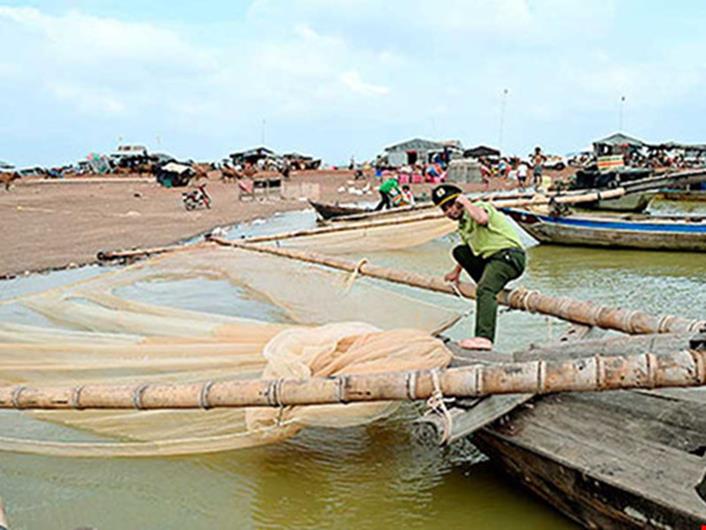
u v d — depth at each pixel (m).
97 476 6.58
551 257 18.78
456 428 5.48
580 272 16.64
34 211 33.53
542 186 37.97
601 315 7.47
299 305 11.01
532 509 5.70
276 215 33.09
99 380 7.59
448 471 6.41
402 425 7.38
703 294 14.04
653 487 4.50
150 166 87.94
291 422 6.66
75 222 28.23
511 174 61.66
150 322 9.01
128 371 7.66
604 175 34.22
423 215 15.97
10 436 7.37
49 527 5.79
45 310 10.06
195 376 7.46
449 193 7.57
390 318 10.19
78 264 17.64
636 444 4.99
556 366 5.21
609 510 4.80
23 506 6.10
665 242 18.48
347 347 6.76
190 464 6.76
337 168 101.62
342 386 5.88
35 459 6.88
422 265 17.38
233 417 6.95
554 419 5.50
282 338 7.16
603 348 6.05
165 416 7.12
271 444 7.00
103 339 8.34
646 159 68.62
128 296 12.31
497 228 7.46
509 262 7.38
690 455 4.75
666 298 13.77
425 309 10.45
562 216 19.75
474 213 7.36
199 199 35.97
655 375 4.81
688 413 5.19
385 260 18.03
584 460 4.93
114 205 37.88
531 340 10.18
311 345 6.85
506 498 5.89
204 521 5.86
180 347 7.84
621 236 18.94
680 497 4.36
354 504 5.98
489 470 6.37
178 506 6.07
